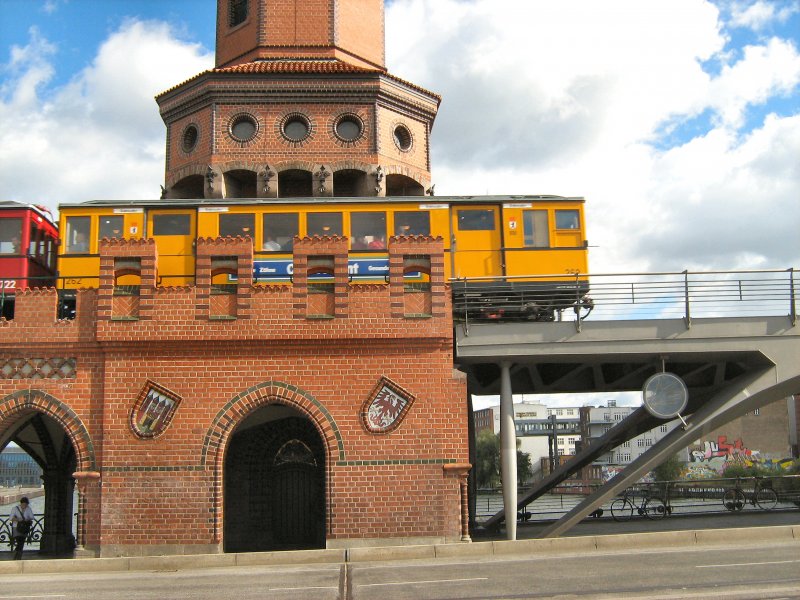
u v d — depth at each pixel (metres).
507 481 22.61
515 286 25.58
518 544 20.16
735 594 12.84
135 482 21.17
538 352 22.45
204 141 30.80
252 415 23.97
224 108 30.72
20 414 22.16
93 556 20.88
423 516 21.16
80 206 26.14
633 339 22.42
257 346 21.72
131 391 21.58
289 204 26.09
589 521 30.89
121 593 15.16
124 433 21.39
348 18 33.06
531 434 116.00
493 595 13.58
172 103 31.64
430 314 21.91
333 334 21.67
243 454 25.31
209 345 21.69
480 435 94.62
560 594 13.45
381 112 31.22
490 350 22.48
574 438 123.75
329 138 30.75
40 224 27.44
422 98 32.28
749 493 34.00
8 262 26.20
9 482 103.94
